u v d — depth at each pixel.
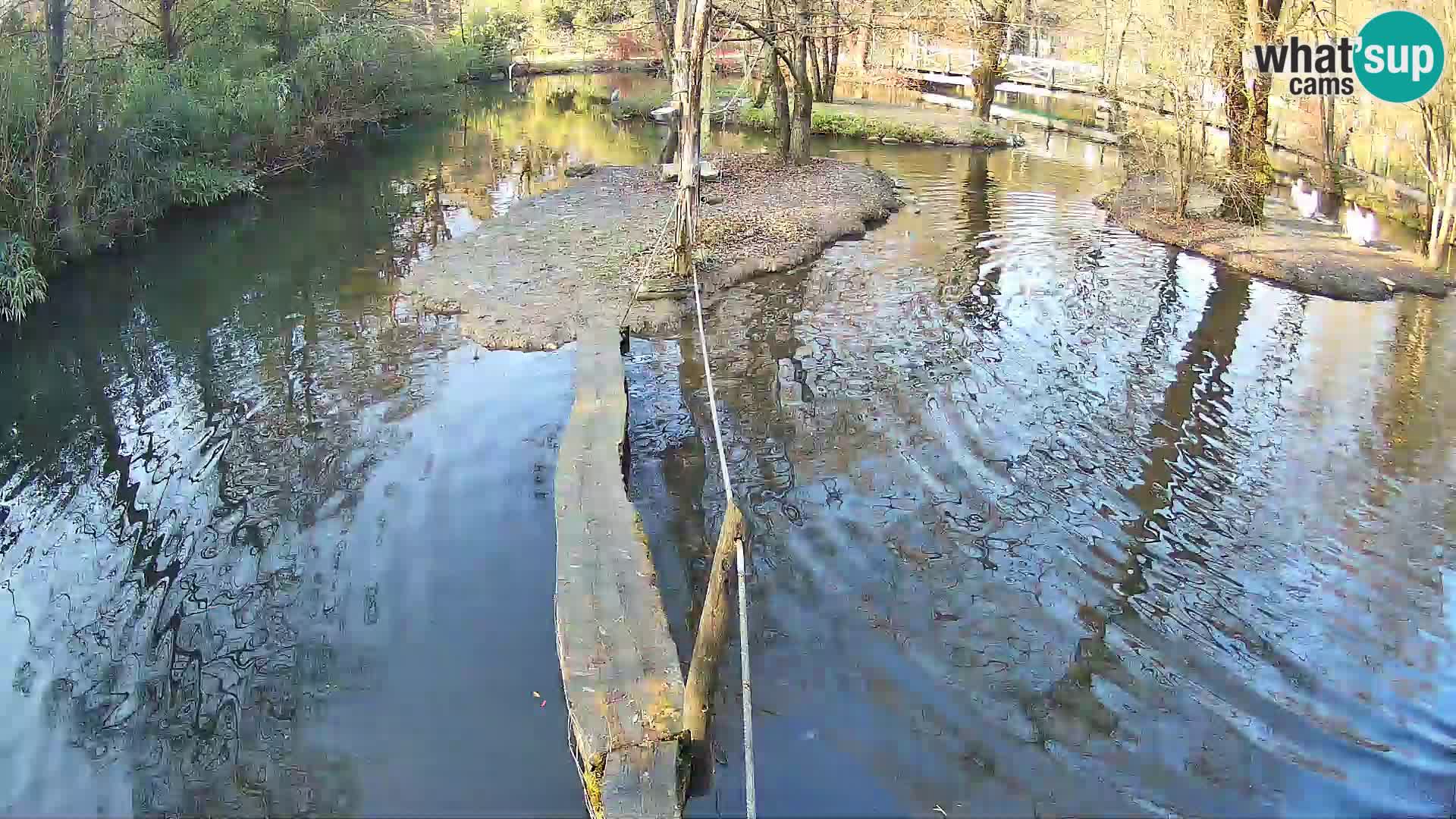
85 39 14.34
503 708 5.29
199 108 15.68
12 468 7.84
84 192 13.13
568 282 11.89
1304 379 9.62
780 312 11.30
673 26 15.95
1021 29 27.88
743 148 22.66
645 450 8.04
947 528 6.92
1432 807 4.58
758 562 6.49
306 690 5.41
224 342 10.44
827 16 19.00
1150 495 7.43
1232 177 15.21
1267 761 4.87
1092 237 14.94
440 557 6.65
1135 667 5.55
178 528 7.01
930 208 16.80
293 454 8.05
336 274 12.83
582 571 5.69
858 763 4.81
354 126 24.25
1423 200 15.19
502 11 40.81
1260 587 6.32
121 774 4.85
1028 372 9.69
